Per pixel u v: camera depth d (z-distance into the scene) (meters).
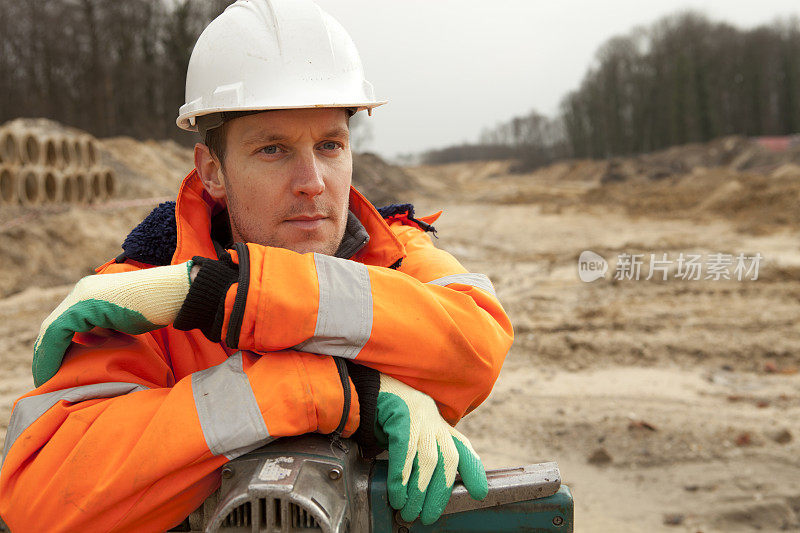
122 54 35.72
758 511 3.52
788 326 6.78
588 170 68.88
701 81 64.00
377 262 1.18
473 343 0.96
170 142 26.05
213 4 34.59
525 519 0.90
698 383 5.43
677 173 41.75
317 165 1.04
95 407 0.89
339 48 1.07
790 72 64.31
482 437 4.50
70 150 13.39
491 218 22.84
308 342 0.89
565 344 6.39
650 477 3.95
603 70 74.75
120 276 0.91
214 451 0.84
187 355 1.10
